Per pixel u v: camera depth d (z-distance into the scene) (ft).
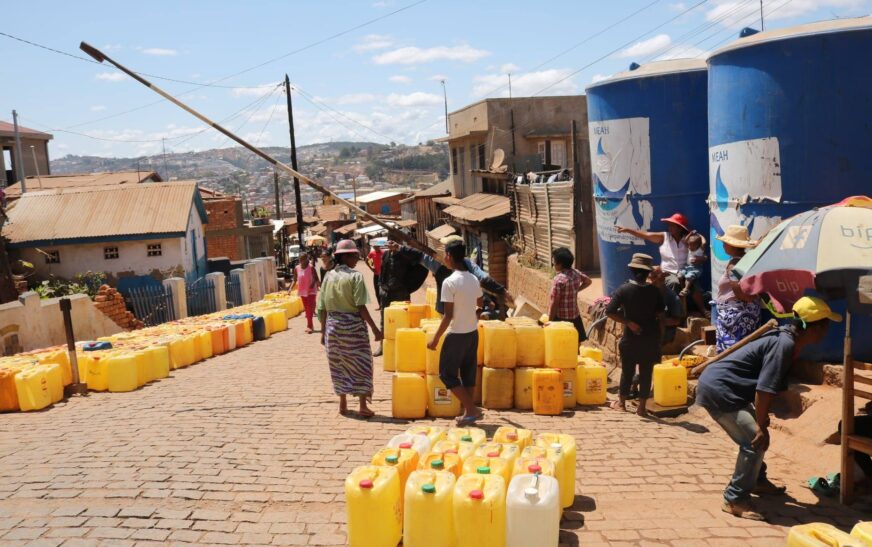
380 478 14.47
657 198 35.81
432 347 23.32
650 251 36.50
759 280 16.94
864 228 15.96
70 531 15.67
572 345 26.02
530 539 13.64
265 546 15.08
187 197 86.02
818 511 16.97
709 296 32.86
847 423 17.13
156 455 20.90
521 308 35.81
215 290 72.23
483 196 99.14
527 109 104.68
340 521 16.30
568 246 58.08
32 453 21.42
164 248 82.53
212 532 15.71
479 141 109.70
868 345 23.84
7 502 17.35
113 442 22.39
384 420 24.67
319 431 23.32
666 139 35.27
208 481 18.71
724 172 27.50
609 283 39.14
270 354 42.34
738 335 24.13
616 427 23.84
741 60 25.85
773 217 25.70
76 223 81.25
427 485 13.91
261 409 26.50
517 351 26.07
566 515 16.71
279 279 115.75
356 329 24.63
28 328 42.06
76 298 47.88
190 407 27.14
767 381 16.05
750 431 16.43
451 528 14.15
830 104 24.07
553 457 16.06
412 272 36.32
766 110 25.23
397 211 247.09
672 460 20.59
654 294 25.03
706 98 34.88
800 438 21.42
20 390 27.45
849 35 23.54
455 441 17.38
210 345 41.73
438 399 25.04
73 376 30.86
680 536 15.56
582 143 59.41
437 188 162.30
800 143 24.68
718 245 28.60
